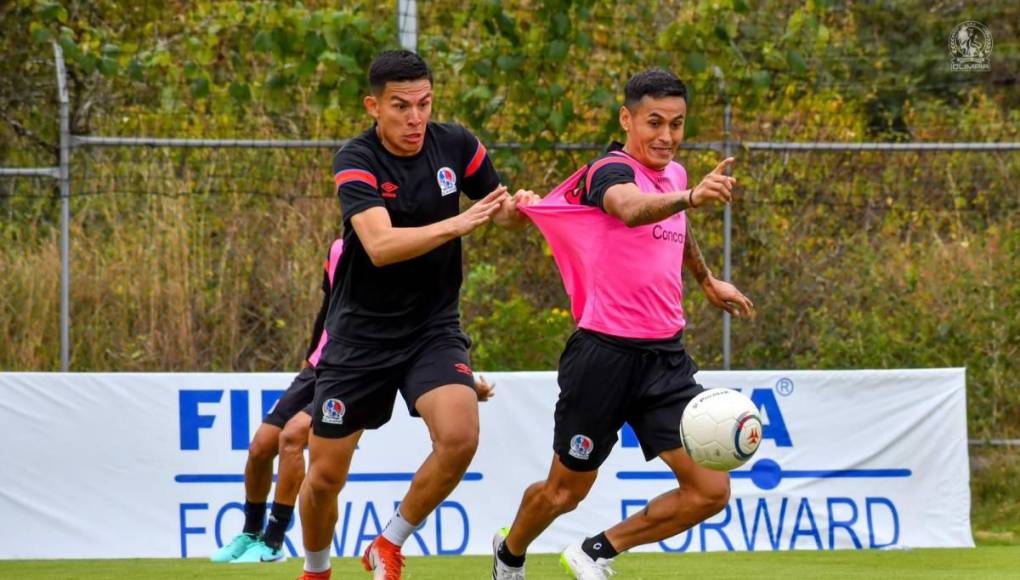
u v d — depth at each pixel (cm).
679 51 3250
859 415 2847
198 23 3425
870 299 3575
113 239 3484
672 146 1827
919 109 4012
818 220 3616
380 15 3384
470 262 3566
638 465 2777
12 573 2406
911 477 2853
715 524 2791
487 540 2730
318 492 1836
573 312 1906
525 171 3303
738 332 3534
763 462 2811
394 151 1767
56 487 2670
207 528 2702
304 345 3462
